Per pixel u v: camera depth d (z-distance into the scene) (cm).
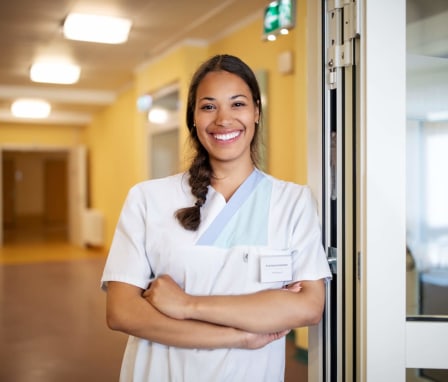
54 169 1584
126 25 423
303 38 330
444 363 127
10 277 630
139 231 133
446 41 139
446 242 149
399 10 125
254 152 144
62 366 325
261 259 126
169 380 126
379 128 125
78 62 570
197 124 131
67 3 378
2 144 954
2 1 374
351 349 133
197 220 129
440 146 144
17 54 529
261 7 388
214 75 130
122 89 736
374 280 125
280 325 119
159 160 581
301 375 305
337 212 136
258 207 133
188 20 423
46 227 1409
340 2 134
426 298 150
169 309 118
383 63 125
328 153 140
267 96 388
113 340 379
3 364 329
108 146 829
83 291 547
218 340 118
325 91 139
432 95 138
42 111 782
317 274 127
